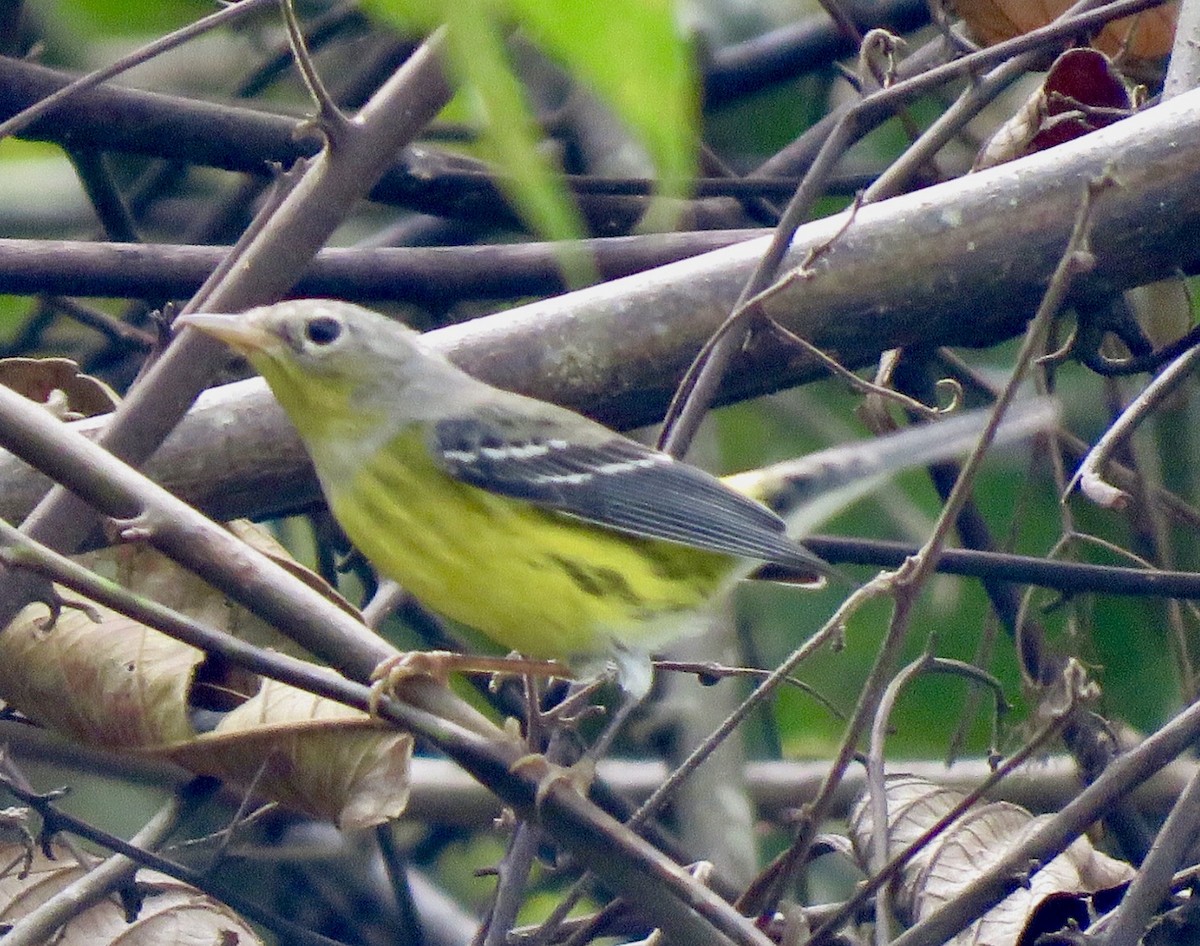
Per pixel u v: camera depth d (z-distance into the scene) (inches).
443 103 312.8
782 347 345.7
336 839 490.9
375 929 491.8
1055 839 271.3
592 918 299.6
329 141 309.7
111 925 311.4
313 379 319.3
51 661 298.7
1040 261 337.4
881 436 359.3
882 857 311.7
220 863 298.5
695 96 92.0
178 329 331.9
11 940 286.2
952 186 343.3
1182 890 329.7
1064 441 439.8
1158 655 481.7
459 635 467.2
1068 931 301.4
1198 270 385.7
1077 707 304.8
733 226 510.3
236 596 246.8
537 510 322.7
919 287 340.2
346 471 324.5
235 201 523.2
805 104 599.8
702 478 324.2
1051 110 399.2
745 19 573.3
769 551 322.7
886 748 511.2
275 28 586.6
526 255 414.6
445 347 346.9
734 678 486.9
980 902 271.7
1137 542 452.4
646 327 346.3
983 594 505.0
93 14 283.1
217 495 340.8
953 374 467.2
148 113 432.1
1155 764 272.8
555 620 324.8
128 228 491.8
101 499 241.4
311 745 291.0
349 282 408.2
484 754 241.3
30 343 536.1
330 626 248.4
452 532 320.8
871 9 531.8
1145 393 328.5
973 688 399.2
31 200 609.9
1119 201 333.7
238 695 331.6
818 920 320.2
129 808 538.6
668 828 506.9
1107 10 338.3
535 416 331.0
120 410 305.0
